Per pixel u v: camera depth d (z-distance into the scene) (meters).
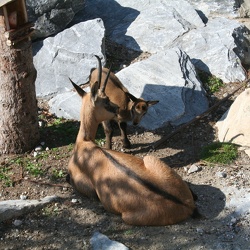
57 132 10.48
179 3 14.41
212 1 14.73
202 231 7.71
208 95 11.75
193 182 8.90
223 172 9.02
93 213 8.27
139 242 7.60
